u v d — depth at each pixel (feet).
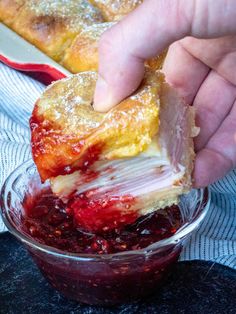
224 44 0.97
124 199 0.82
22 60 1.27
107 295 0.85
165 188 0.81
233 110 1.00
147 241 0.85
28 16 1.44
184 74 1.03
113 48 0.75
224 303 0.89
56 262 0.82
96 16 1.47
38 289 0.91
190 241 0.97
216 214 1.03
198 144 0.97
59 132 0.79
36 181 0.95
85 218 0.84
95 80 0.85
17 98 1.26
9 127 1.20
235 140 0.96
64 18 1.43
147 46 0.75
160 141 0.77
